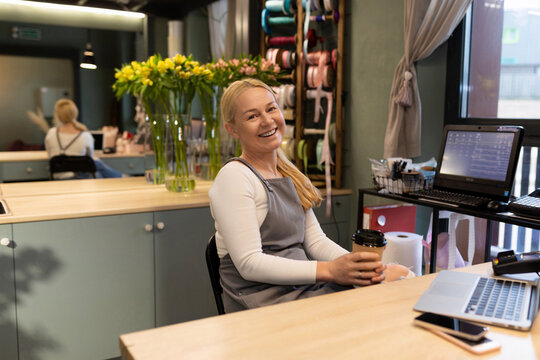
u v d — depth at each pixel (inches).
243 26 139.1
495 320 35.1
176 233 93.2
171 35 133.8
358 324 35.3
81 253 84.0
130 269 89.0
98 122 138.9
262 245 54.8
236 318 36.6
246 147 57.1
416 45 102.0
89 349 86.4
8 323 79.1
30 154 132.5
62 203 92.0
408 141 105.8
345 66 127.5
